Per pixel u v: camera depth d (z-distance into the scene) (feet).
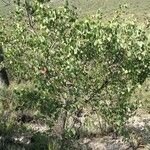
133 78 31.37
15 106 46.65
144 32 30.25
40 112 33.63
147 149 39.65
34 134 39.29
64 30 30.42
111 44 29.60
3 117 44.91
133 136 40.68
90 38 29.09
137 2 276.41
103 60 31.01
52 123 34.99
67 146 36.27
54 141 36.42
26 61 33.01
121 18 32.07
